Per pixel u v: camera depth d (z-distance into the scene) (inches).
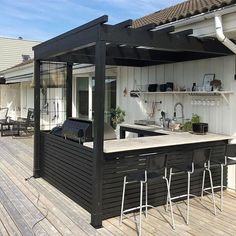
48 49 209.6
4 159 298.0
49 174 219.8
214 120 212.5
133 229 150.8
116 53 204.1
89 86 379.9
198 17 174.2
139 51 213.6
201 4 255.6
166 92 233.5
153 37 161.0
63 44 186.9
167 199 174.7
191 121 223.1
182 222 158.9
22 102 636.1
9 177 235.3
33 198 190.5
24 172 249.9
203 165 171.6
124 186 158.4
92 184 162.1
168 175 176.7
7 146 370.0
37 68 235.3
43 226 152.8
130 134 285.4
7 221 157.9
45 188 209.8
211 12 166.9
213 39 183.8
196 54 219.5
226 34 178.7
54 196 194.2
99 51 148.4
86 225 154.6
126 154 165.3
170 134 210.4
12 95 706.2
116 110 303.3
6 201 185.2
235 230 150.2
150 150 174.1
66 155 193.6
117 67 311.4
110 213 162.7
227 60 201.3
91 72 367.9
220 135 204.4
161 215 167.8
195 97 225.5
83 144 174.4
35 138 234.5
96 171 154.3
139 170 169.5
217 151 199.9
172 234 145.5
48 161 221.0
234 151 177.8
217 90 201.9
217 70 208.7
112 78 327.3
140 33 156.8
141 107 281.4
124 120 302.5
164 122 243.4
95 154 154.8
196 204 184.1
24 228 150.2
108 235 144.5
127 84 298.4
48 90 389.1
